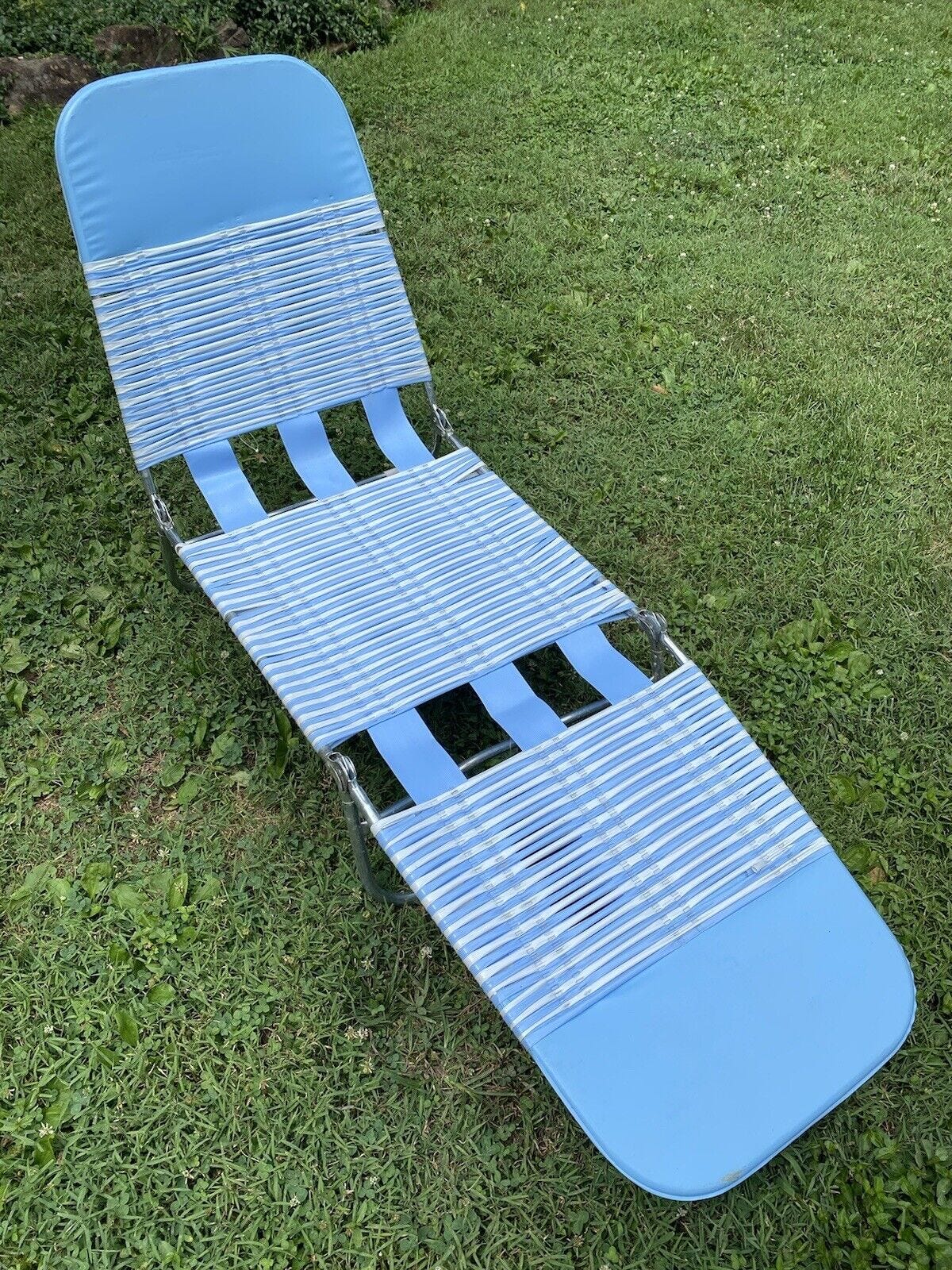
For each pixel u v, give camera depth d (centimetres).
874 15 676
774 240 427
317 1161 179
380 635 205
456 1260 169
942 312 386
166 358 238
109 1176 176
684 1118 146
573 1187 177
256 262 244
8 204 444
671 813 178
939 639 266
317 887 215
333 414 330
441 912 162
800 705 250
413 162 477
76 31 555
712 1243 172
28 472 309
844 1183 176
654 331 372
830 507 303
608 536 294
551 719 197
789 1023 156
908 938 208
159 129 224
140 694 251
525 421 333
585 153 489
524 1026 152
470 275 399
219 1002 197
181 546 226
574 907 165
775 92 555
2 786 234
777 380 350
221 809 229
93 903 212
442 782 183
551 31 623
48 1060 189
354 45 622
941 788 235
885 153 497
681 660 203
